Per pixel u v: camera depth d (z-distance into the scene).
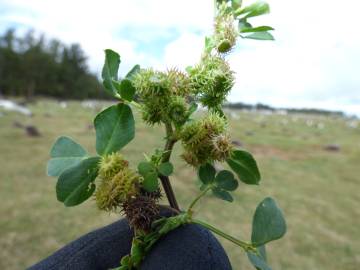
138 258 0.07
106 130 0.06
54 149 0.07
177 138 0.07
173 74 0.06
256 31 0.07
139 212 0.06
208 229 0.07
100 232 0.08
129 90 0.06
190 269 0.06
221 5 0.07
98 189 0.06
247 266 0.43
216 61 0.07
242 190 0.75
